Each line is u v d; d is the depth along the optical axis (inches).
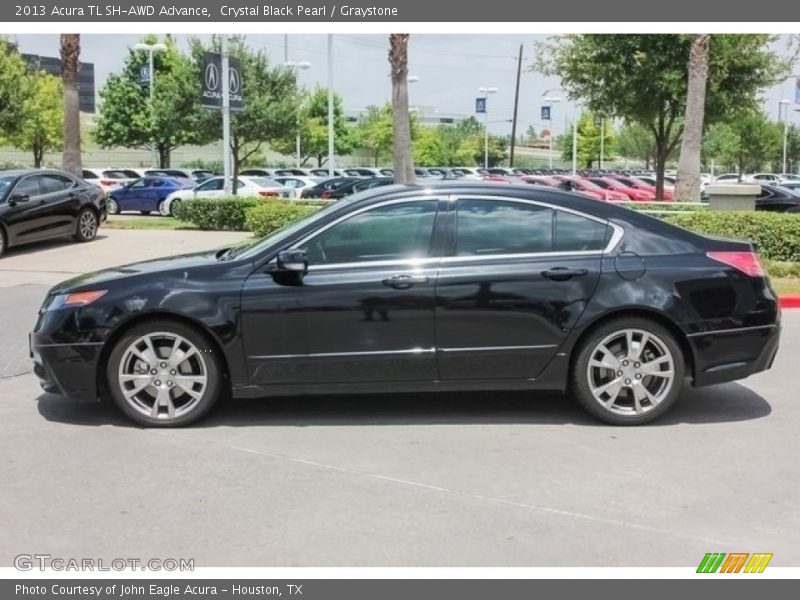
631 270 229.3
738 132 2453.2
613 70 858.1
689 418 242.2
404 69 766.5
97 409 254.1
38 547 165.8
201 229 805.2
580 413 246.4
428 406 254.8
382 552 161.8
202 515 178.5
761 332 232.8
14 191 636.7
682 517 175.6
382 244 232.4
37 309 427.2
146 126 1732.3
